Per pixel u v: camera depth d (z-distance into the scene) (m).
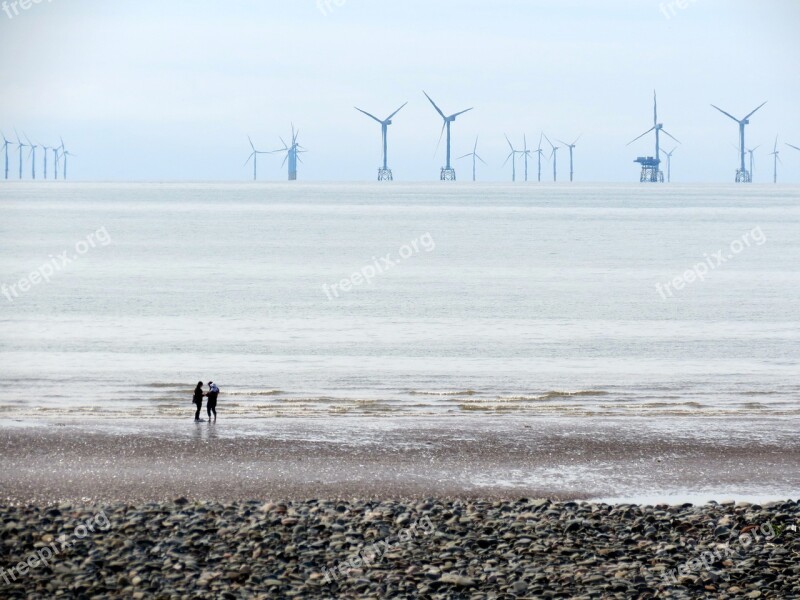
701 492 61.28
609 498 59.66
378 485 61.31
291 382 101.69
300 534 48.06
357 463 66.69
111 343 126.81
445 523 50.44
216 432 75.44
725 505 55.41
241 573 42.44
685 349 126.44
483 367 112.19
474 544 47.31
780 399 94.75
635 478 64.25
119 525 48.81
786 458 69.81
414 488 60.81
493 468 66.06
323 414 84.44
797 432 78.00
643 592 41.75
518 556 45.69
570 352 123.56
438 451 70.38
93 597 39.66
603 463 67.81
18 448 68.44
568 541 48.03
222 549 45.56
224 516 50.97
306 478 62.62
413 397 93.94
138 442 71.44
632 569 44.34
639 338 135.25
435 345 127.75
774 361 117.81
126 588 40.62
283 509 52.47
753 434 77.19
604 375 107.88
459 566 44.25
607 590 41.72
